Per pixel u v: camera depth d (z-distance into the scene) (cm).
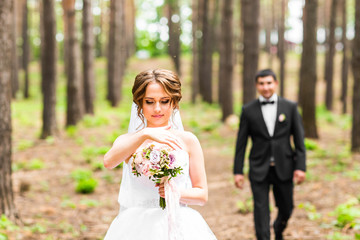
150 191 231
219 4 3133
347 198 676
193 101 2686
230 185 871
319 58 4144
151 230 223
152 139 212
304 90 1348
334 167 923
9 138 543
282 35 2483
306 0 1324
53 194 792
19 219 553
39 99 2866
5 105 527
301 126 443
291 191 441
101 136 1431
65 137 1416
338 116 2230
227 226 598
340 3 3078
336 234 502
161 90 221
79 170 942
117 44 2464
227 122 1845
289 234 525
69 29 1605
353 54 1059
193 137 235
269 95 444
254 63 1598
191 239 222
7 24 516
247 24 1602
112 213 673
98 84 3506
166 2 3162
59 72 3991
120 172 981
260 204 429
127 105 2455
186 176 228
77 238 539
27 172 972
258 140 443
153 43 5312
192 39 2725
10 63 529
